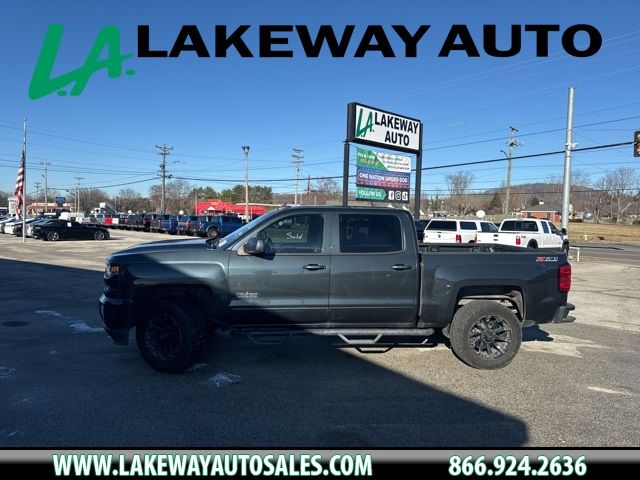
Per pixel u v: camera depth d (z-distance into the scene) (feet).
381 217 19.61
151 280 18.21
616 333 26.81
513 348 19.43
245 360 20.13
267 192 424.46
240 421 14.30
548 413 15.24
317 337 23.76
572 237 183.11
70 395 16.07
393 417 14.75
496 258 19.76
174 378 17.84
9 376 17.81
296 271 18.70
